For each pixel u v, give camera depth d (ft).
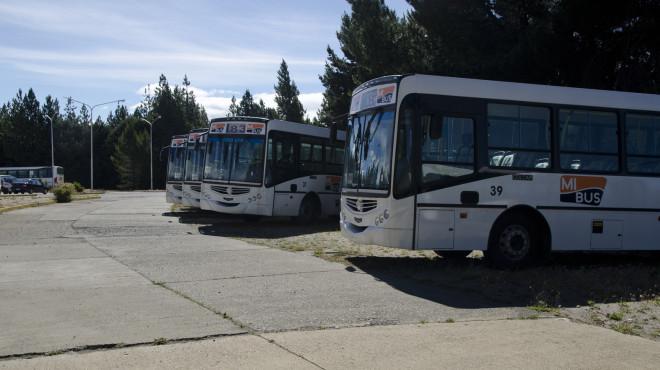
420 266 36.76
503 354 19.36
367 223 35.86
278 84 285.02
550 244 36.01
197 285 29.94
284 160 64.28
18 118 333.01
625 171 37.96
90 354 18.56
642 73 60.44
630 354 19.61
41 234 53.93
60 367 17.31
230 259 38.86
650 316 25.02
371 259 39.73
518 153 35.86
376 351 19.36
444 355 19.12
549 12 62.49
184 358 18.24
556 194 36.22
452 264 37.68
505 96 35.96
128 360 17.99
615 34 60.75
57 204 106.73
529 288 29.58
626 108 38.45
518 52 60.23
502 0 65.62
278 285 30.22
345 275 33.40
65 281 30.81
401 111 34.58
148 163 281.54
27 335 20.53
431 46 75.77
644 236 38.22
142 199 134.10
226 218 74.84
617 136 38.09
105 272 33.63
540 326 22.97
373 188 35.55
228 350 19.10
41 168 239.91
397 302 26.76
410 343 20.34
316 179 67.97
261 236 53.93
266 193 62.39
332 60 138.72
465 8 68.03
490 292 28.76
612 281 31.68
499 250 35.63
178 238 51.37
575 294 28.86
